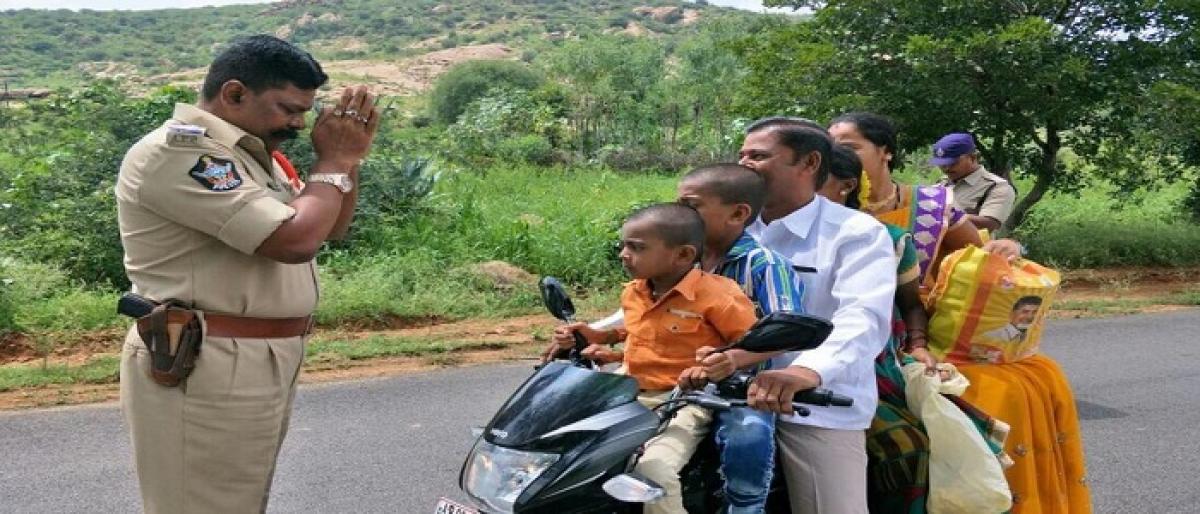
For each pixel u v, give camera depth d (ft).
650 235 10.50
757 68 45.39
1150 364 28.22
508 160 75.31
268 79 10.45
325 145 10.82
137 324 10.59
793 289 11.02
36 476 18.56
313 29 383.45
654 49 107.45
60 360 26.96
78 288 32.27
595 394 10.15
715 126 93.97
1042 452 12.85
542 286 12.38
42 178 37.22
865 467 11.15
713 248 11.44
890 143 14.16
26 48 360.69
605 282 37.35
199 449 10.66
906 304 13.07
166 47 378.73
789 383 9.82
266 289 10.74
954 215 14.52
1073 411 13.37
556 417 9.93
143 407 10.65
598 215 45.91
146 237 10.50
